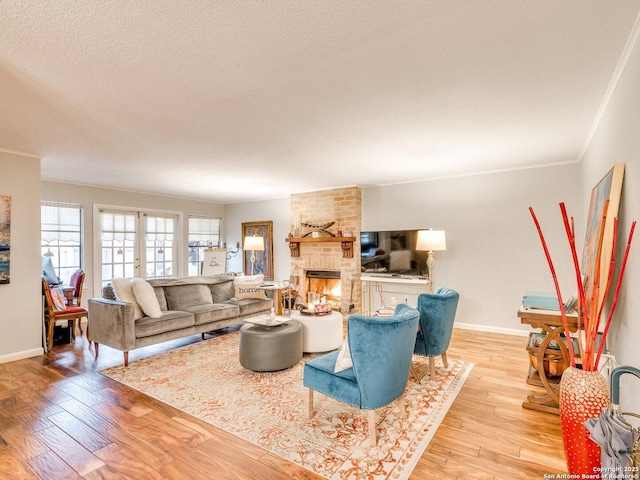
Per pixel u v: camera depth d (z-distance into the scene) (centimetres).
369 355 206
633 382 195
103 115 270
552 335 255
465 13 154
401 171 480
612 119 237
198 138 329
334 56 189
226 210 831
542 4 149
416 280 512
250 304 496
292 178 530
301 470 190
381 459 199
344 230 600
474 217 495
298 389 297
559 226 438
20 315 379
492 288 482
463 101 249
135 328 361
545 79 217
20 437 223
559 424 235
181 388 299
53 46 176
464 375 323
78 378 322
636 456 121
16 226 376
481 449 208
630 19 159
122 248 640
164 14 152
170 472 189
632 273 194
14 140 335
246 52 184
